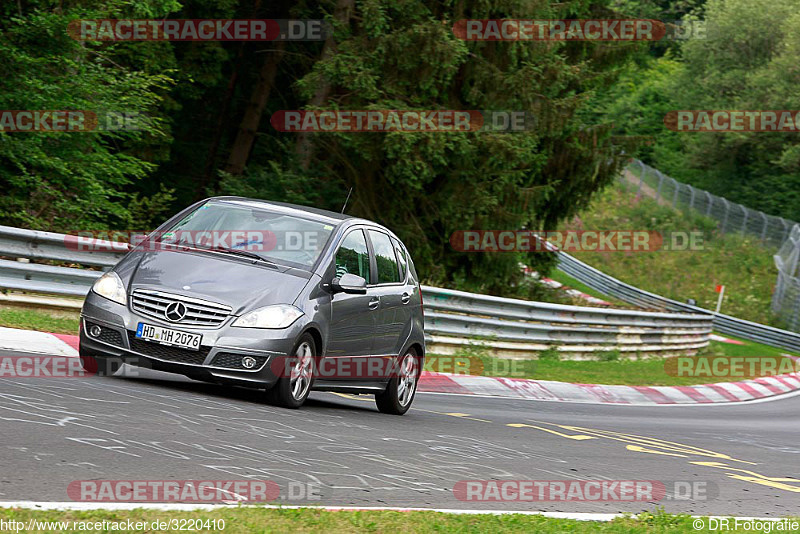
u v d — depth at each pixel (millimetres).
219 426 26516
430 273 93250
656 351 103188
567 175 111688
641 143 113000
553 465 29938
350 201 90438
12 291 46719
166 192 76062
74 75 68875
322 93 86125
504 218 94000
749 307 198500
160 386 32188
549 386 62375
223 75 113938
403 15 85438
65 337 40938
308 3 103438
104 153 73500
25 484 18016
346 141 84688
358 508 19781
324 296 33594
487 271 99062
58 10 67250
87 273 49312
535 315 79000
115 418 25047
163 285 31281
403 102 84625
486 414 44250
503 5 89938
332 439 27969
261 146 115688
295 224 35438
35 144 68062
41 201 69250
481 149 89125
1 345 36844
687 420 56406
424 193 91312
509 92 89938
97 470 19812
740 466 36406
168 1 75562
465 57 89188
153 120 76750
